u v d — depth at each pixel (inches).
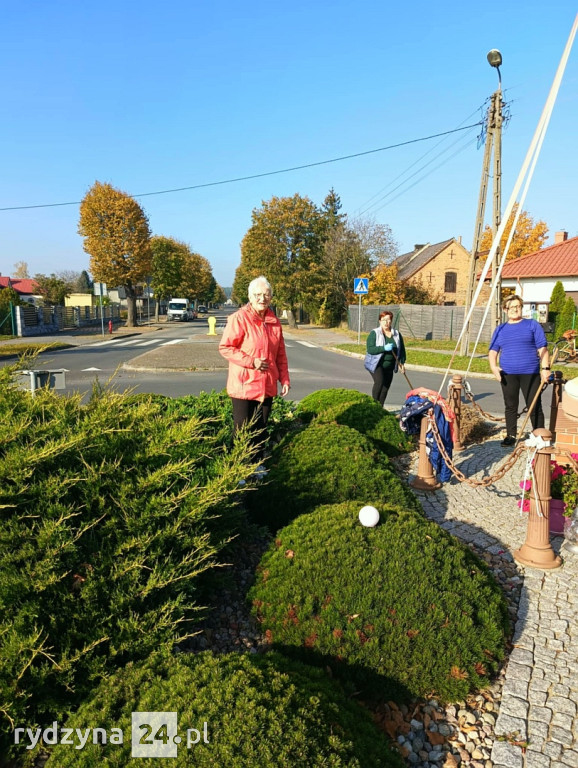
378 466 169.5
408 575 107.4
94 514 97.7
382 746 78.3
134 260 1642.5
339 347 1015.0
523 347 263.4
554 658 111.3
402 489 166.6
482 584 116.5
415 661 98.3
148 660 83.6
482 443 287.7
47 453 93.6
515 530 177.3
